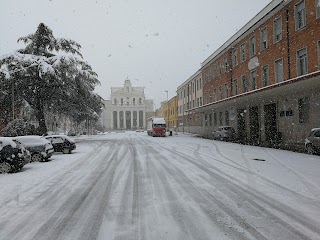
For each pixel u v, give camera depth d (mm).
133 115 132875
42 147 16500
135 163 14641
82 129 73812
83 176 11289
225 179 9914
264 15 26812
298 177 9938
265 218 5801
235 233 5031
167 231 5203
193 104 61969
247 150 19953
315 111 20562
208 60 46969
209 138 39031
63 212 6516
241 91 33844
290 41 23531
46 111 36844
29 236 5109
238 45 34625
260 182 9273
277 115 25797
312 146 16438
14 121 29578
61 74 31297
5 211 6684
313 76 16031
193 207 6660
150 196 7766
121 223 5684
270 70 26766
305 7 21562
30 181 10484
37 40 33125
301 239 4730
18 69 28891
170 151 20766
